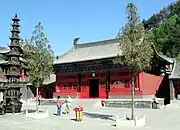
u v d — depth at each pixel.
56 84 62.28
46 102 55.16
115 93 52.19
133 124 24.03
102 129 23.14
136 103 43.66
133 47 24.78
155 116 31.53
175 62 50.94
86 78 57.97
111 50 58.75
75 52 65.81
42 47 33.19
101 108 44.50
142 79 48.81
